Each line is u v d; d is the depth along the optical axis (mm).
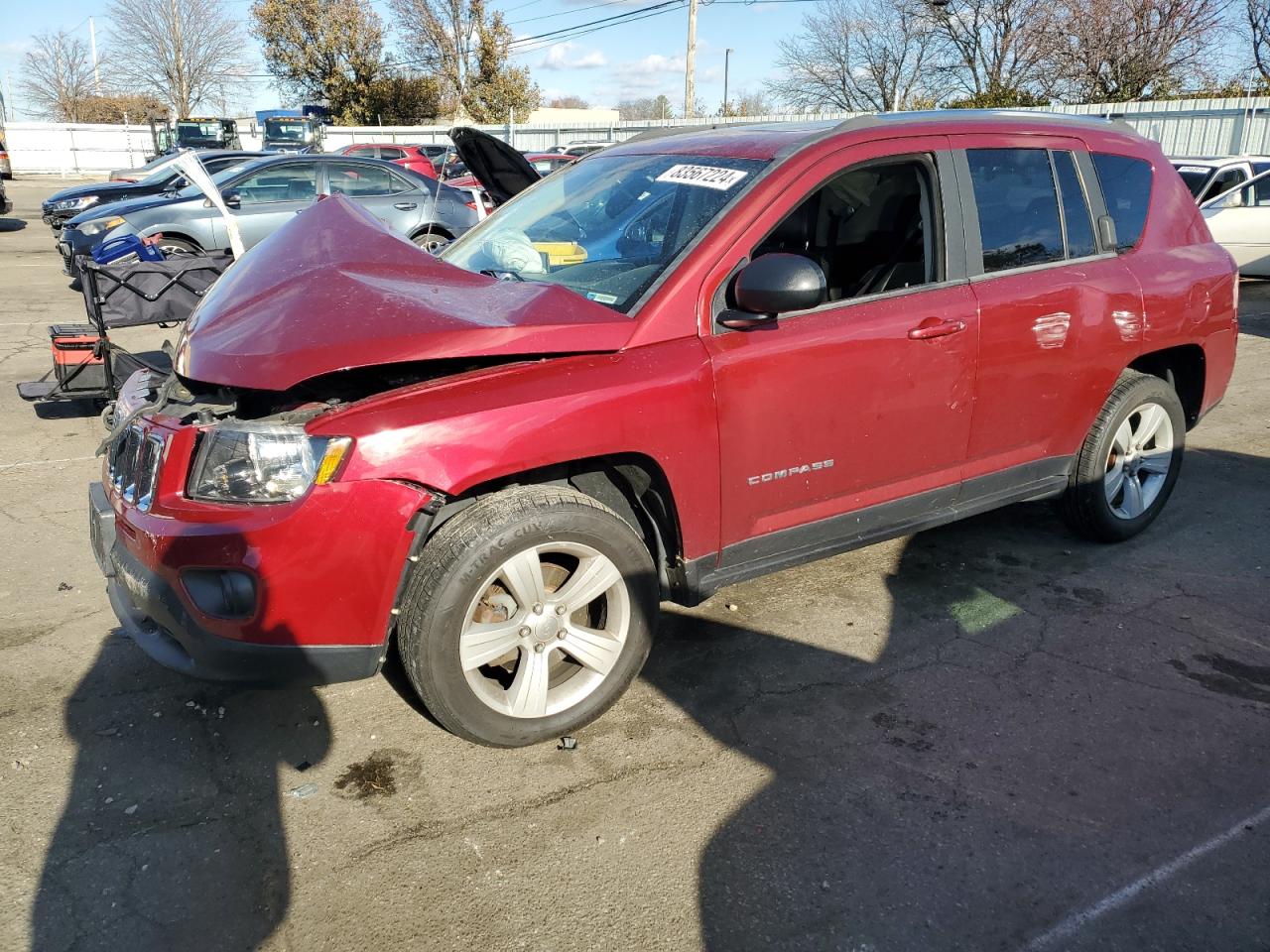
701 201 3182
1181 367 4516
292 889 2383
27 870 2428
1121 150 4074
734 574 3188
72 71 62969
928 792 2754
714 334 2963
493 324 2680
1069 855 2506
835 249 3826
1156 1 27484
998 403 3615
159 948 2201
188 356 2895
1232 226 11398
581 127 34094
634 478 2994
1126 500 4352
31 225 19266
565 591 2859
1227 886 2398
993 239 3570
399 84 45156
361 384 2762
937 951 2211
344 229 3348
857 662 3449
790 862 2484
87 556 4289
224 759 2887
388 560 2555
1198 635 3637
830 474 3256
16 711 3100
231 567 2484
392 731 3035
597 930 2264
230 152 13523
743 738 3010
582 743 2982
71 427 6250
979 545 4453
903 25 33281
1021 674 3371
